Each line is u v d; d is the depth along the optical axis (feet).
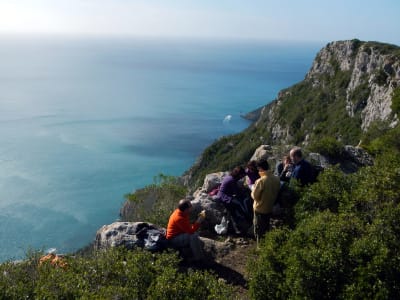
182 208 33.42
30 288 23.94
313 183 37.50
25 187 317.83
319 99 336.29
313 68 392.27
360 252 23.61
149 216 48.29
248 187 42.09
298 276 23.54
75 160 404.77
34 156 409.08
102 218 271.49
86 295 22.29
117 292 22.88
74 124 594.65
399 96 170.30
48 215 269.64
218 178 47.55
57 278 24.39
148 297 23.06
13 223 254.88
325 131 281.54
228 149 381.19
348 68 326.44
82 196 307.58
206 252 34.88
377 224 25.93
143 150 467.93
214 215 40.73
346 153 57.00
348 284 22.76
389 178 31.81
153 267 26.58
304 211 34.53
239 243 36.96
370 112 233.96
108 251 28.73
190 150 488.85
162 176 59.88
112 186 336.49
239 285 30.30
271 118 392.06
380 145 66.39
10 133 510.99
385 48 262.06
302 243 26.32
